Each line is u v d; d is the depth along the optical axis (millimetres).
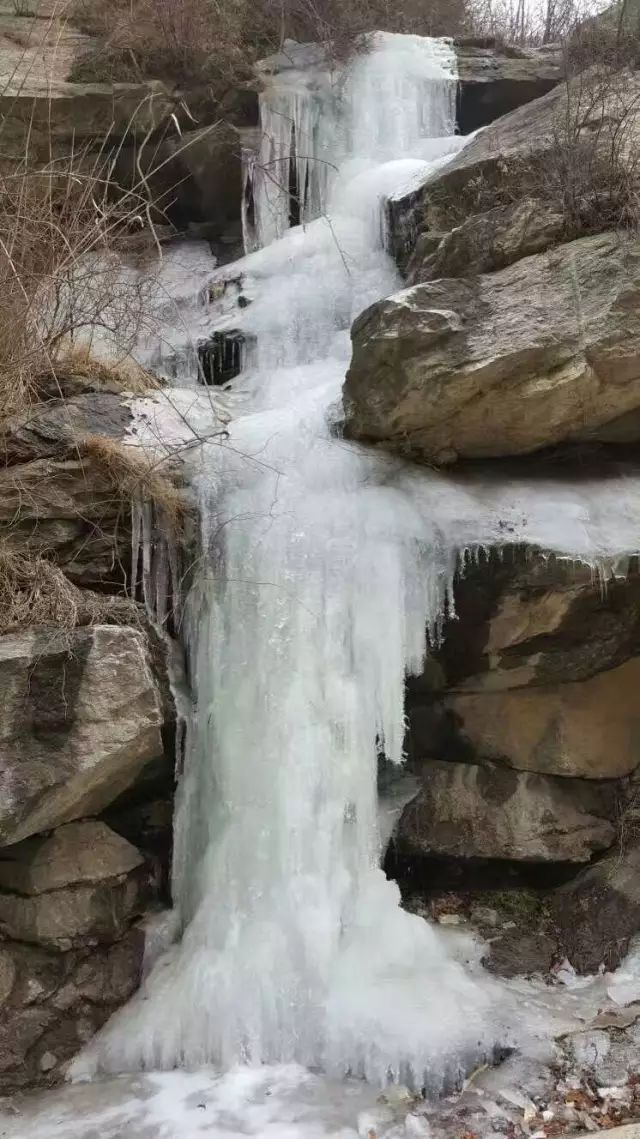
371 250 6996
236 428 5051
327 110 8336
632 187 4875
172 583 4441
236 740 4152
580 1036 3572
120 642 3773
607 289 4547
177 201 8500
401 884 4656
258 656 4238
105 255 6039
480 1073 3447
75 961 3795
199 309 7160
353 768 4184
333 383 5676
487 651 4449
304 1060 3609
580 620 4332
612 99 5715
